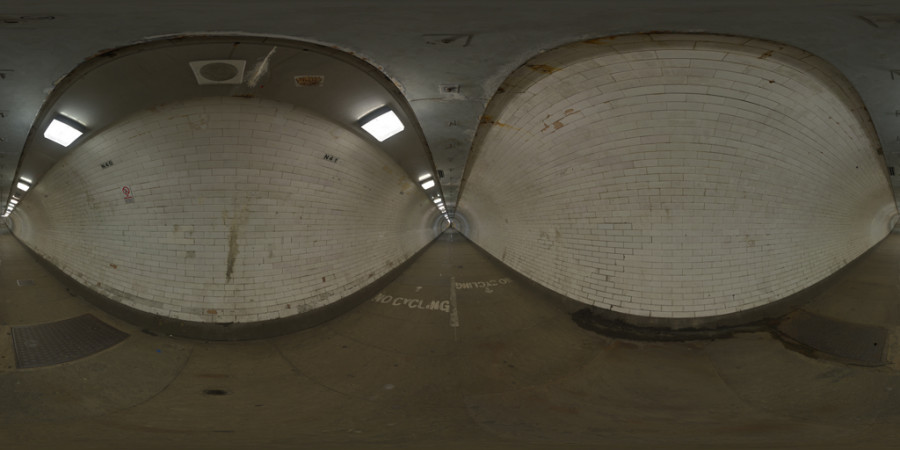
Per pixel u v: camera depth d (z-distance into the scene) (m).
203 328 5.67
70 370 4.34
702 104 4.78
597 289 6.67
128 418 3.40
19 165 7.50
